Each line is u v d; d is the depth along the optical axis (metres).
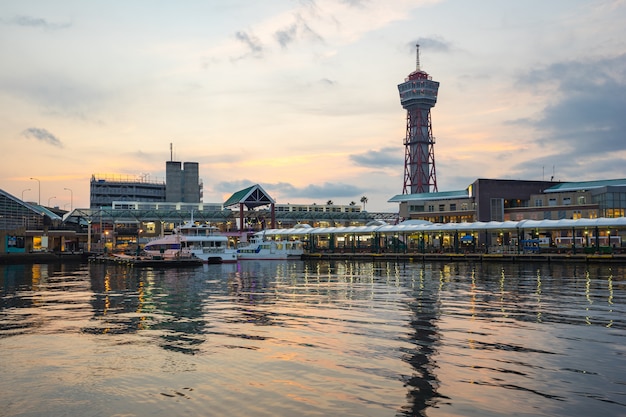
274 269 79.31
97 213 150.75
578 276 58.56
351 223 172.62
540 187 133.62
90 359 20.33
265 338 23.92
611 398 15.46
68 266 98.25
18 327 27.33
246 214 160.25
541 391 16.06
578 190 126.00
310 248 124.00
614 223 87.25
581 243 105.56
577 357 19.98
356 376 17.70
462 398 15.52
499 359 19.72
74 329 26.66
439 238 125.81
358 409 14.71
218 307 34.72
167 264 85.94
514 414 14.30
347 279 57.53
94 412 14.78
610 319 28.38
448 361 19.50
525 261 88.19
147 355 20.89
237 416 14.31
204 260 97.88
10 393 16.42
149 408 14.99
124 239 152.62
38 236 130.88
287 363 19.41
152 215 153.75
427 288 45.94
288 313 31.56
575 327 26.05
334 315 30.55
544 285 47.91
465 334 24.42
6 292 46.22
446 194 146.38
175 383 17.20
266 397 15.75
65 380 17.67
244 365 19.22
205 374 18.16
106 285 53.16
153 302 37.88
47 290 48.03
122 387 16.88
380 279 56.91
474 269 73.00
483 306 33.78
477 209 130.12
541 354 20.47
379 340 23.22
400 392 16.06
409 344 22.36
